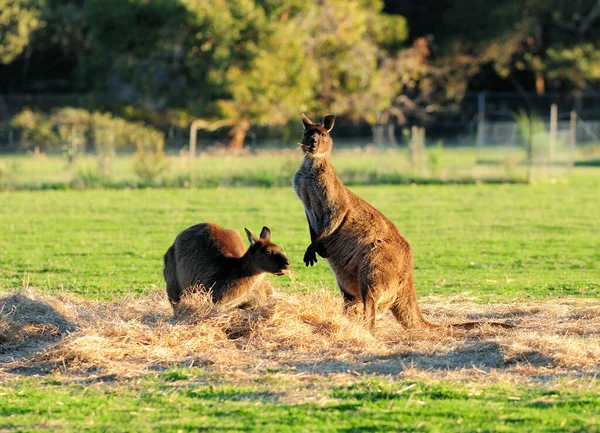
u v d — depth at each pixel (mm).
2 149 181625
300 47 189000
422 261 58719
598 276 52625
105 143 136875
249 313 36094
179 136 185000
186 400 26375
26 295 38688
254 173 118188
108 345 32281
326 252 37781
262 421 24016
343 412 24828
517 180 120688
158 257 59906
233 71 183750
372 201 97000
